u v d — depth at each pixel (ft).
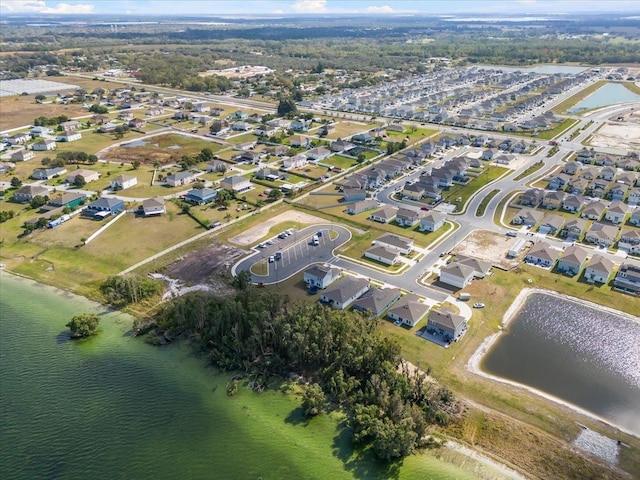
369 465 216.74
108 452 224.53
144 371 271.28
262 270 366.43
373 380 239.30
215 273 362.74
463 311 317.83
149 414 244.01
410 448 214.69
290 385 261.44
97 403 250.37
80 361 278.26
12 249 398.42
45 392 256.73
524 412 239.30
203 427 237.04
